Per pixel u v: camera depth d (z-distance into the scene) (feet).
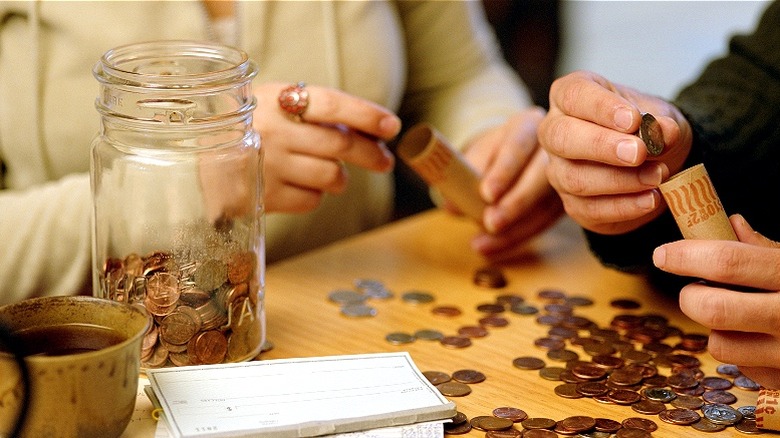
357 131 3.48
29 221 3.42
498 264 3.71
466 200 3.68
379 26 4.48
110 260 2.66
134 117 2.49
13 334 2.21
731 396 2.56
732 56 3.77
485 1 8.99
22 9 3.70
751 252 2.32
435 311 3.18
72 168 3.99
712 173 3.15
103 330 2.29
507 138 3.81
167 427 2.26
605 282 3.50
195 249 2.59
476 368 2.76
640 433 2.34
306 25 4.24
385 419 2.31
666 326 3.06
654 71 11.50
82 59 3.82
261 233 2.77
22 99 3.83
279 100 3.35
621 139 2.55
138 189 2.58
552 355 2.84
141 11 3.87
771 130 3.28
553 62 9.37
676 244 2.40
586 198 2.91
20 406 2.01
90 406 2.06
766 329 2.34
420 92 5.11
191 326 2.57
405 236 4.02
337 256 3.76
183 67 2.72
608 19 13.21
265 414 2.30
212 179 2.60
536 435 2.33
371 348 2.91
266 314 3.15
